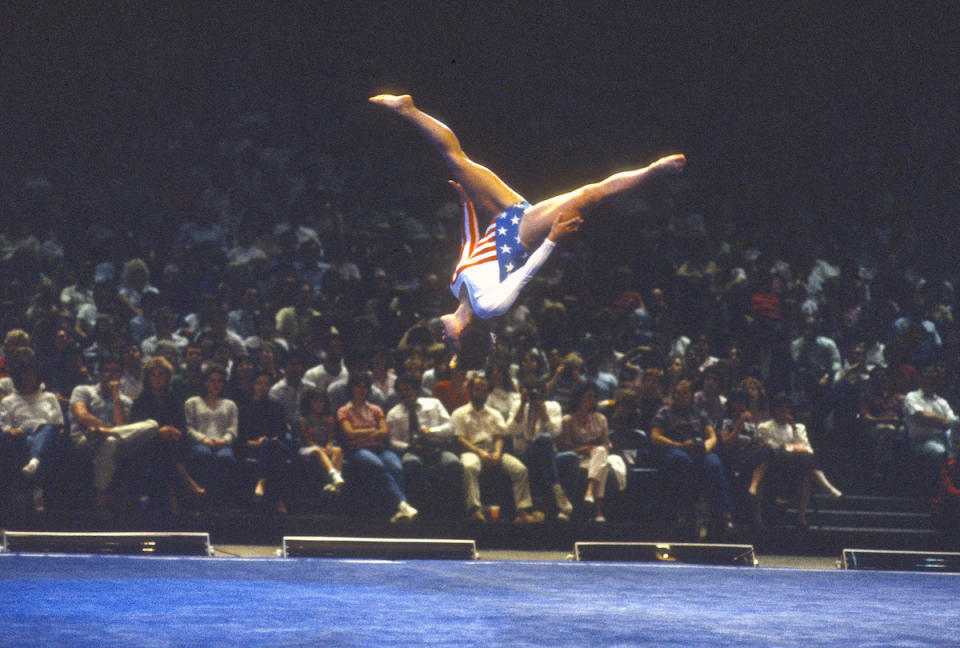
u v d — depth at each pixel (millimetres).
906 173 27312
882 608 9125
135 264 17766
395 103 7465
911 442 16781
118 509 13852
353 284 18453
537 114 27469
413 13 26953
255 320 16938
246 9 26047
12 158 24266
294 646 6336
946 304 22719
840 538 15508
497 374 15305
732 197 25625
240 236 19672
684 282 20000
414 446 14484
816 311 20656
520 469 14555
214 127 24953
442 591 9430
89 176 23406
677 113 27797
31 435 13516
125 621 7160
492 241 7512
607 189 7176
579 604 8758
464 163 7570
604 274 20578
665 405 16266
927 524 16391
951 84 28000
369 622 7395
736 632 7363
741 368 18031
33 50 24891
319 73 26156
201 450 13922
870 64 28047
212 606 7992
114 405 13984
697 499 15094
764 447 15430
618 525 14867
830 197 26891
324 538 12484
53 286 16766
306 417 14492
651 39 27938
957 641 7234
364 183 23547
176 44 25625
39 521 13383
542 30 27656
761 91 27922
